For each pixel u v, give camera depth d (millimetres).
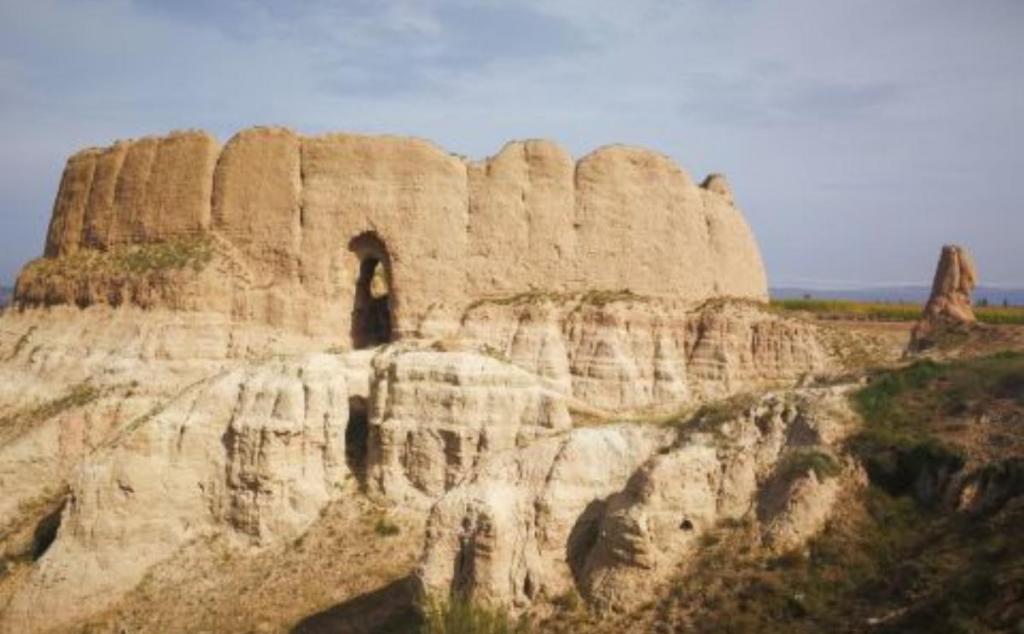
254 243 55656
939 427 30969
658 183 62125
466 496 33312
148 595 42906
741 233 67750
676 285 61469
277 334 54062
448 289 56281
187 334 53188
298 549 44531
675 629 28547
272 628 39281
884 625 25688
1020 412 30000
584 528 33938
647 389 57312
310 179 56031
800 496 30203
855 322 104312
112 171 59719
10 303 63812
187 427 46656
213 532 45875
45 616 42188
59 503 48375
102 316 56031
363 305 58844
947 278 49625
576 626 30250
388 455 47125
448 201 56969
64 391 53688
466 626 30688
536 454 35312
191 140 57469
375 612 38844
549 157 59562
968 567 25984
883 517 29344
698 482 31625
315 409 47375
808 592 27953
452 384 47250
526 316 56000
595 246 59344
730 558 29953
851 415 32469
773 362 60625
